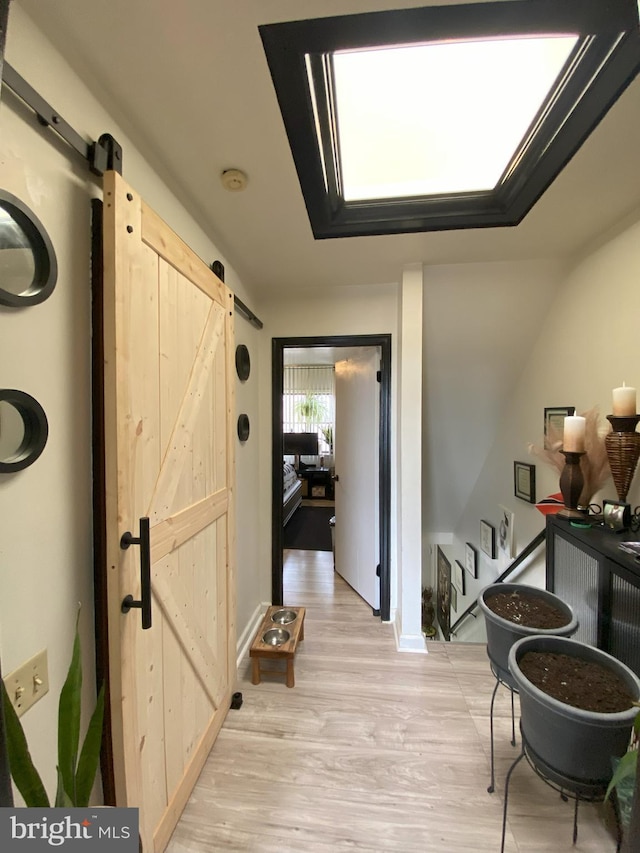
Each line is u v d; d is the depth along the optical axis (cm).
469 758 145
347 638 231
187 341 133
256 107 103
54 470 84
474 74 104
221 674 161
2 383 72
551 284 211
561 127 114
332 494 668
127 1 76
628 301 157
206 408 149
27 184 75
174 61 89
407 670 199
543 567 217
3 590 72
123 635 94
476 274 212
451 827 120
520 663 102
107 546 92
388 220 166
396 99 114
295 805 127
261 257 200
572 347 196
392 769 140
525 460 248
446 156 138
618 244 163
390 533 249
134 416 100
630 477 138
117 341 91
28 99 73
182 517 128
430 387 274
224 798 130
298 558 382
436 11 78
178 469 126
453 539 388
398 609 235
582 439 153
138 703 101
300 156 121
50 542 83
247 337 231
